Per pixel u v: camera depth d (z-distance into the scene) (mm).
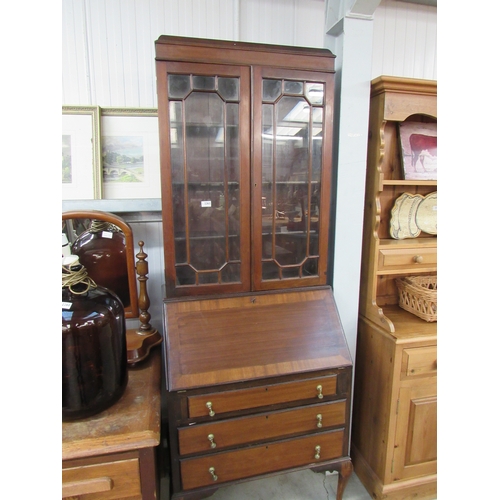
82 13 1442
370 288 1467
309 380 1208
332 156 1409
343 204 1396
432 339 1333
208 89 1167
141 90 1534
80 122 1457
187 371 1121
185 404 1106
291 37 1649
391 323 1354
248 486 1532
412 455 1404
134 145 1522
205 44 1139
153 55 1522
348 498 1460
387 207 1618
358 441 1585
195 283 1271
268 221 1302
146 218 1538
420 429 1387
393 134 1575
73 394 951
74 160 1463
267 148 1259
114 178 1521
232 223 1276
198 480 1165
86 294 1009
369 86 1340
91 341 955
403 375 1335
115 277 1370
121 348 1056
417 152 1578
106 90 1509
